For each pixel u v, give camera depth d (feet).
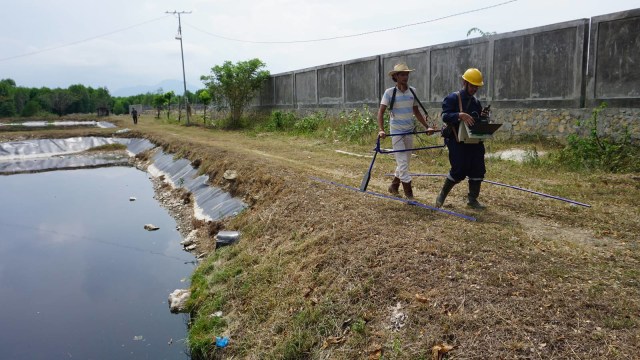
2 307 24.82
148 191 49.70
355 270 16.26
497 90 42.42
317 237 19.92
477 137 18.52
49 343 21.08
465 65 45.34
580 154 31.94
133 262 30.07
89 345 20.76
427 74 49.78
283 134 65.00
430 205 21.81
